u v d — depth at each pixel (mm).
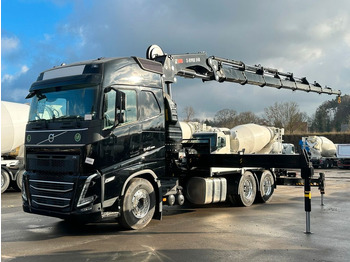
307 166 7629
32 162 7430
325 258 5672
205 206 10984
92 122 6762
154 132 7984
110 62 7270
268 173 11867
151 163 7844
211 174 9688
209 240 6730
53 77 7504
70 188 6742
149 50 9594
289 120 58750
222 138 12828
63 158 6898
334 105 83000
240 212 9883
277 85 13828
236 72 12273
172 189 8500
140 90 7770
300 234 7266
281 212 9875
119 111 7023
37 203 7238
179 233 7301
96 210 6684
